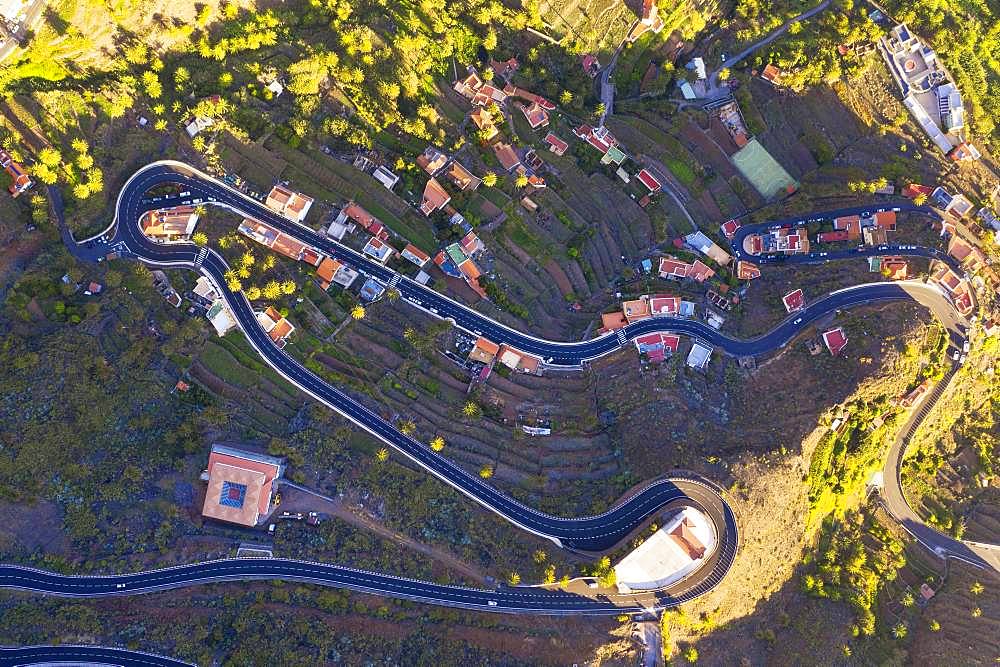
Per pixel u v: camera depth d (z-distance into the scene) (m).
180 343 134.25
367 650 117.12
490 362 143.38
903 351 138.62
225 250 142.50
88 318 133.62
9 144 139.12
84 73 145.38
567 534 129.25
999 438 152.25
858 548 143.25
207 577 119.69
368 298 144.25
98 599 116.38
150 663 112.94
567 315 151.75
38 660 111.62
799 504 134.62
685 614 125.19
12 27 141.25
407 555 124.31
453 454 134.00
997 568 144.62
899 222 153.00
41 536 117.81
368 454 132.38
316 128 150.00
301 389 136.00
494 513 130.12
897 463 147.38
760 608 132.88
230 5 154.00
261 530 123.94
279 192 144.12
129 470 122.94
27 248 137.12
